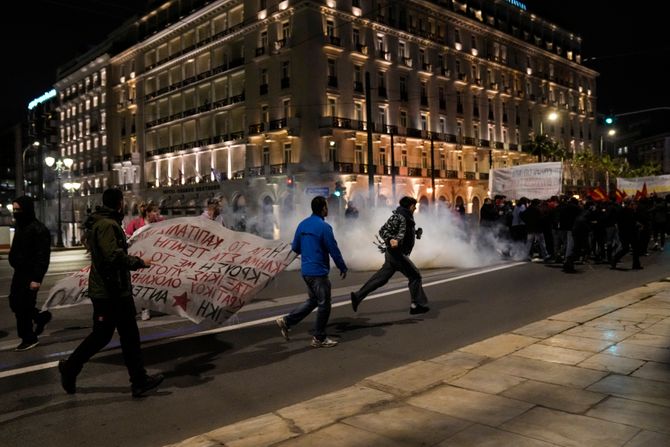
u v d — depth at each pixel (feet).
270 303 30.99
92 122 230.07
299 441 12.48
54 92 269.85
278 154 146.00
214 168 167.53
